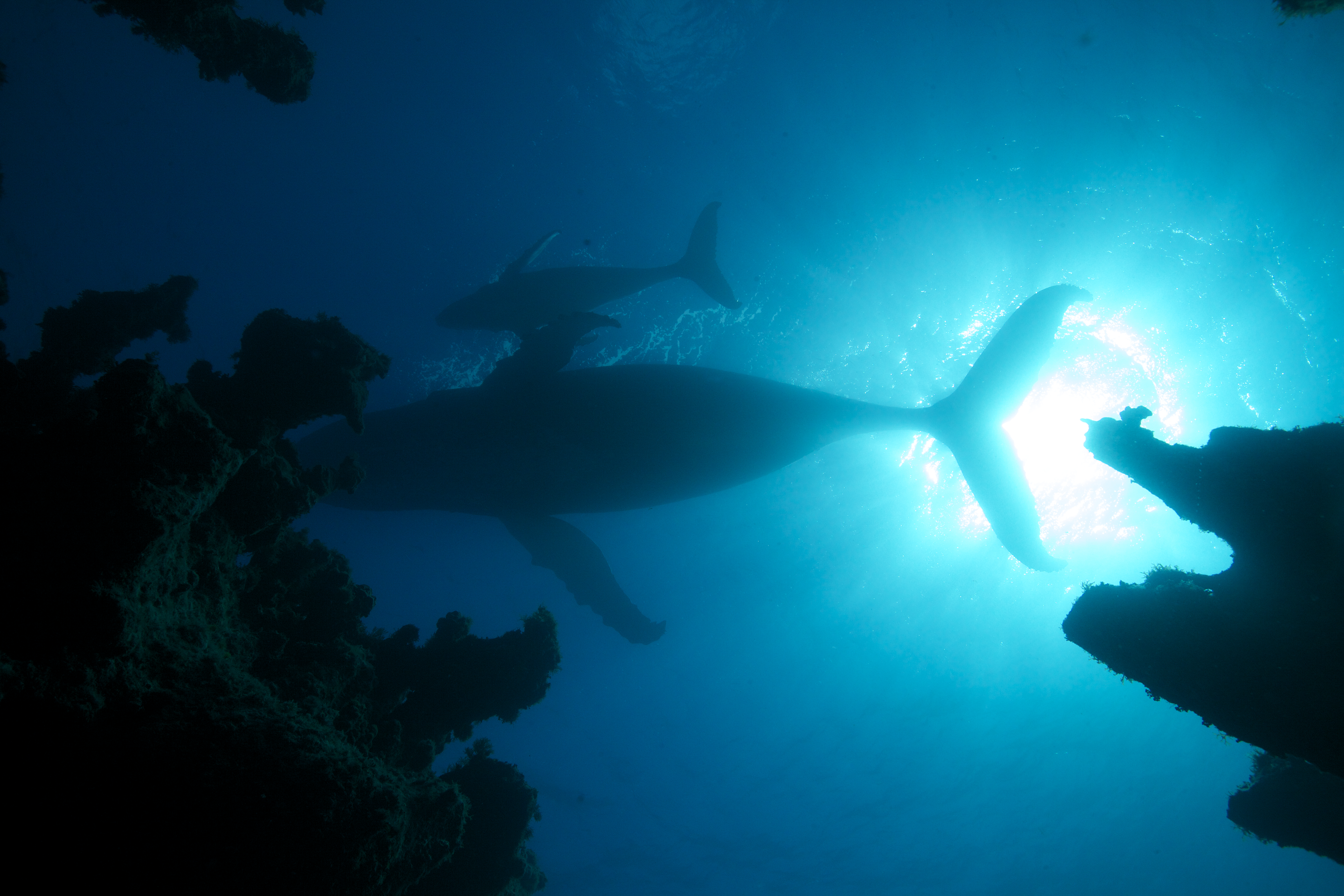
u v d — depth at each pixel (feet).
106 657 8.02
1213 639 10.80
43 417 12.19
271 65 13.34
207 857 7.39
